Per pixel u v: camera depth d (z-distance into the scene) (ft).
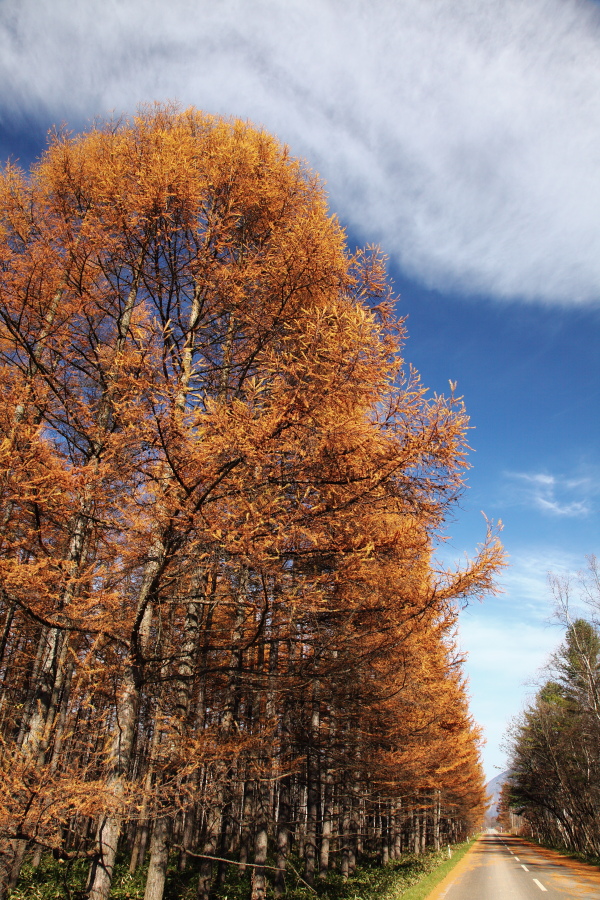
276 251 22.31
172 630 27.07
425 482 18.79
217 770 21.39
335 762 33.35
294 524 17.48
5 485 15.57
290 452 17.37
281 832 36.37
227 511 17.48
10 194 22.58
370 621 23.93
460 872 60.23
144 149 21.15
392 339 18.43
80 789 14.74
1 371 22.09
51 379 22.34
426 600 21.17
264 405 18.48
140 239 21.43
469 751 73.10
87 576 18.08
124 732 18.99
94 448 21.56
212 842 28.22
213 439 15.72
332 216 22.86
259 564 16.89
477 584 19.67
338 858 62.80
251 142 24.57
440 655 39.81
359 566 20.10
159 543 18.33
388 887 43.78
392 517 20.95
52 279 22.59
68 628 18.40
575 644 82.12
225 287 21.50
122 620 20.59
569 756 97.71
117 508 19.31
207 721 31.96
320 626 24.58
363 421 17.48
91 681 20.59
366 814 50.90
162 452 17.47
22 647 34.78
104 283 25.21
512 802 166.30
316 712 32.48
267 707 28.30
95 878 17.46
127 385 17.49
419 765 39.88
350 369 16.33
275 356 18.61
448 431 16.67
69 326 24.35
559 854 95.55
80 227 22.11
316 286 22.13
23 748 18.70
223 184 23.16
